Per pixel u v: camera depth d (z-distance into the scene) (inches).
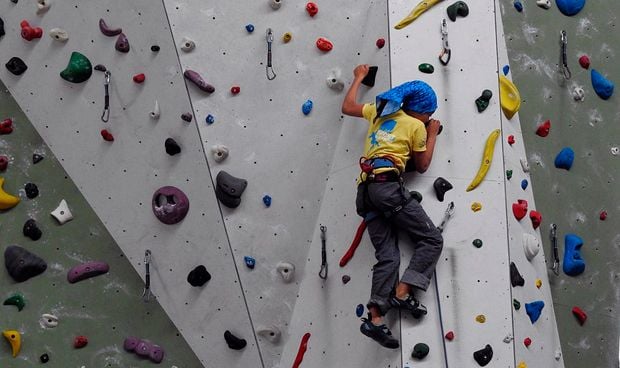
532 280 278.4
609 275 298.2
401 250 252.2
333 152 274.8
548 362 279.4
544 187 290.0
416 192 257.3
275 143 279.1
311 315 272.1
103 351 281.0
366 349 258.8
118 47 285.1
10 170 286.0
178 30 283.3
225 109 281.1
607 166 301.9
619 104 307.3
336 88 276.2
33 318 281.3
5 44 290.2
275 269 277.1
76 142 286.4
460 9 269.0
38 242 283.6
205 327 281.3
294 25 281.3
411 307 247.9
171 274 282.4
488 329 255.0
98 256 283.6
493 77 267.6
